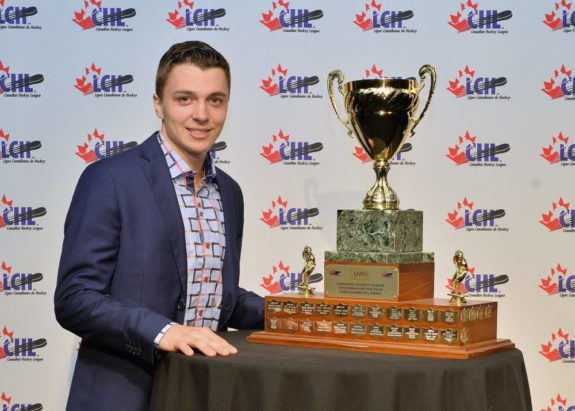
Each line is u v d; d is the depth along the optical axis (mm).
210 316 1901
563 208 2688
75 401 1761
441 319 1577
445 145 2707
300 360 1501
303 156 2732
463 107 2697
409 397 1429
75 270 1724
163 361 1609
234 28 2713
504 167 2697
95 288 1713
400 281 1636
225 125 2727
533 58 2680
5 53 2703
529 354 2719
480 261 2713
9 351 2734
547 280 2703
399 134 1765
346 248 1709
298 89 2719
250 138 2730
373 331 1632
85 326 1673
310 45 2711
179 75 1799
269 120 2725
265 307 1745
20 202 2721
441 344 1577
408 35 2693
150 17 2709
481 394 1459
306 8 2705
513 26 2678
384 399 1406
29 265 2729
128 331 1625
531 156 2689
